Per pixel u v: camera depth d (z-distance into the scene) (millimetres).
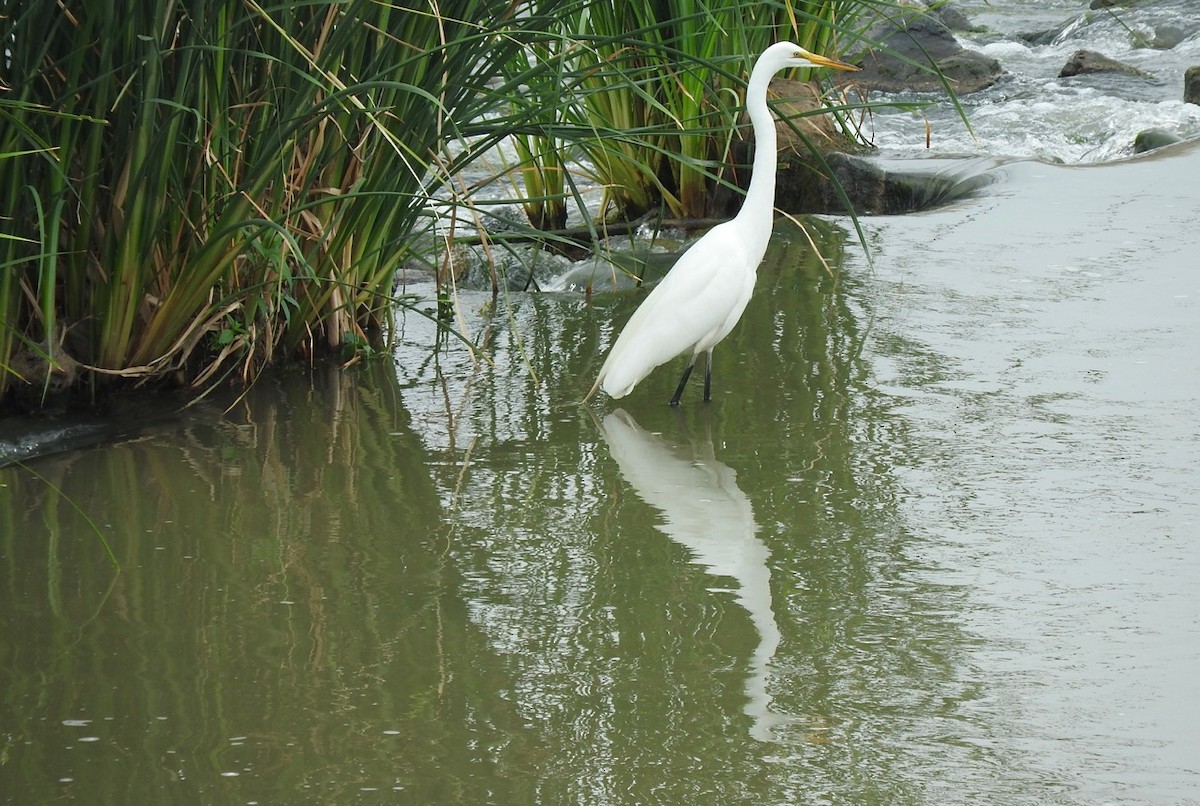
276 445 8633
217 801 4578
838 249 13711
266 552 6855
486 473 8086
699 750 4879
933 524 6980
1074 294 11453
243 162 9195
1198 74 26078
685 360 10430
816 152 9695
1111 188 15773
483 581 6465
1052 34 37875
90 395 9148
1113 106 26078
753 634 5820
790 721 5070
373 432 8922
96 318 8930
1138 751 4777
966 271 12477
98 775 4746
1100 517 6949
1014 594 6105
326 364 10570
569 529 7137
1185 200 14922
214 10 7848
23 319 8914
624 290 13117
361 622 6016
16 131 7656
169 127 7996
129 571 6617
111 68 7879
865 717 5082
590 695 5316
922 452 8062
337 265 10227
